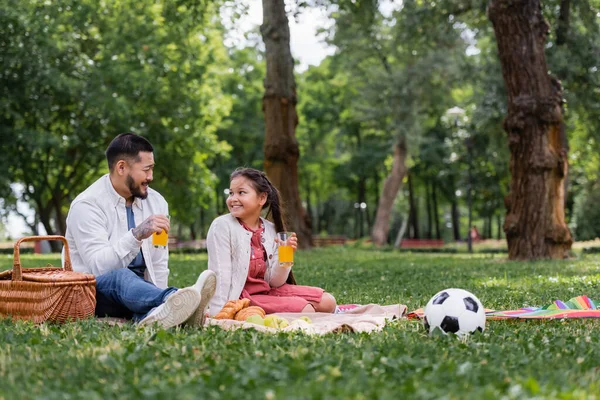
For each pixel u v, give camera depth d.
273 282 6.68
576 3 23.14
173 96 29.86
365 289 9.68
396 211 59.81
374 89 36.66
